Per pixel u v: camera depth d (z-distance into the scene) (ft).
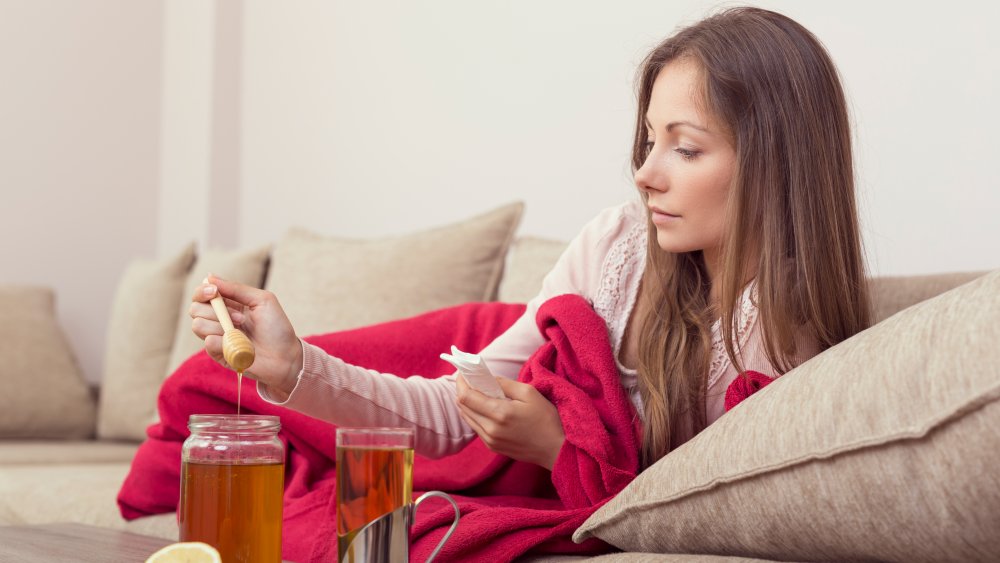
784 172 4.08
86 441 10.21
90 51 12.44
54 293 11.37
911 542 2.72
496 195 8.97
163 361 9.80
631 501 3.40
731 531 3.16
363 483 2.86
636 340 4.53
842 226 4.18
